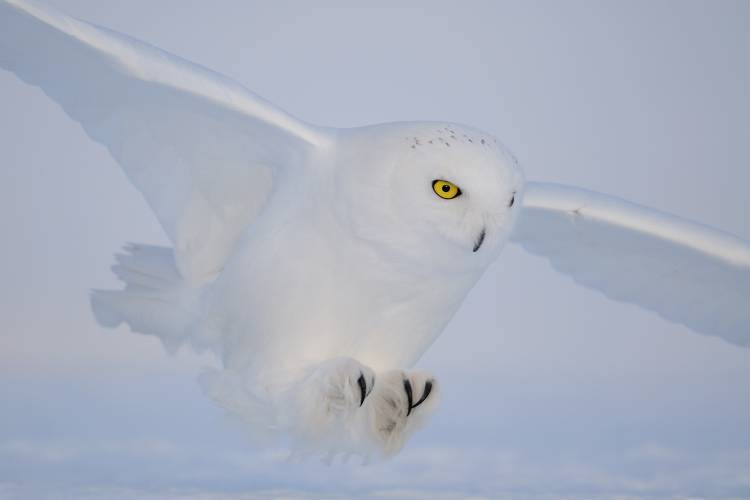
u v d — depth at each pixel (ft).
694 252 28.12
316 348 23.18
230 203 24.62
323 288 22.72
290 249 22.76
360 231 22.06
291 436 22.86
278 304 23.07
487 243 21.95
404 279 22.39
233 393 22.99
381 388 23.06
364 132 22.79
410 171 21.57
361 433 22.90
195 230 24.88
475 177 21.38
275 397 22.91
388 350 23.54
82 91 23.32
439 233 21.74
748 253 27.81
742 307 29.37
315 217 22.58
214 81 22.76
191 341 25.72
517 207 22.62
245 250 23.45
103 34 22.11
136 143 24.03
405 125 22.35
